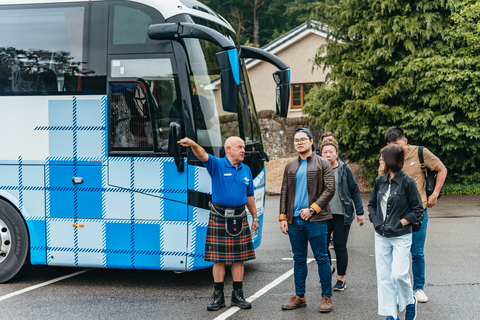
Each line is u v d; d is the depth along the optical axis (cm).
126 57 623
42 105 641
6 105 651
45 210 643
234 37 727
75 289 647
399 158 487
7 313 555
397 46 1571
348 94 1630
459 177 1602
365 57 1585
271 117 2117
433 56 1506
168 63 614
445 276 675
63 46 643
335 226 621
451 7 1516
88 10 639
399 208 484
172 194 611
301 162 554
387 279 492
